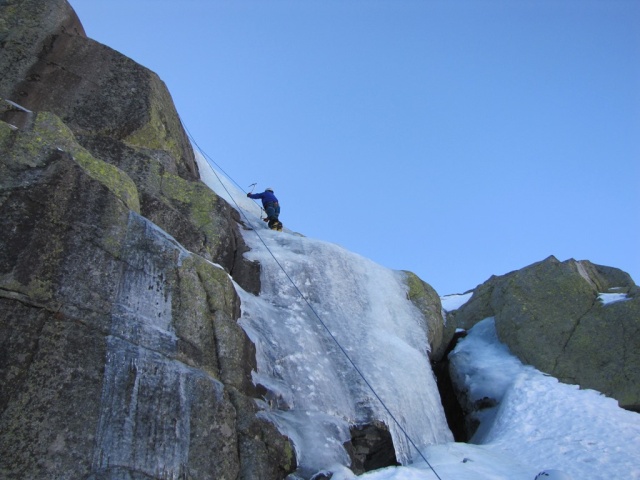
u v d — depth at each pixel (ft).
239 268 36.78
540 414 37.40
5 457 19.44
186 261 27.07
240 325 31.01
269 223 44.88
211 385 24.75
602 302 44.88
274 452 25.90
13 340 20.93
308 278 39.17
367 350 37.11
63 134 27.94
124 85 38.86
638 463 30.91
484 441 37.81
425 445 34.58
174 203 35.53
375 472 27.53
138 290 24.75
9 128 24.45
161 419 22.81
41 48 37.81
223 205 37.29
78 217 24.09
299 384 31.73
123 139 37.06
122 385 22.53
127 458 21.50
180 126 42.37
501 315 48.11
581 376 41.29
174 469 22.29
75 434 20.89
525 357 44.55
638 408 38.52
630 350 41.01
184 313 25.81
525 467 31.27
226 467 23.73
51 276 22.52
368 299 41.83
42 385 20.93
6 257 21.76
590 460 31.48
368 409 32.81
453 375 47.09
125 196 27.30
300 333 34.68
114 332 23.26
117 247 24.82
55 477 20.01
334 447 29.22
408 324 43.16
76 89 37.24
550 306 46.14
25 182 23.47
